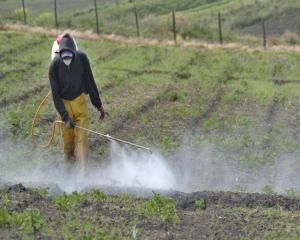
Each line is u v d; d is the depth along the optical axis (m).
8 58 63.00
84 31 79.69
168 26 84.50
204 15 124.19
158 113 45.19
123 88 52.91
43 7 130.25
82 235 19.61
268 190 26.81
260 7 121.44
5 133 38.44
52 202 23.03
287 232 20.73
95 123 41.38
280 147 37.50
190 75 58.59
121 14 129.88
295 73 60.41
